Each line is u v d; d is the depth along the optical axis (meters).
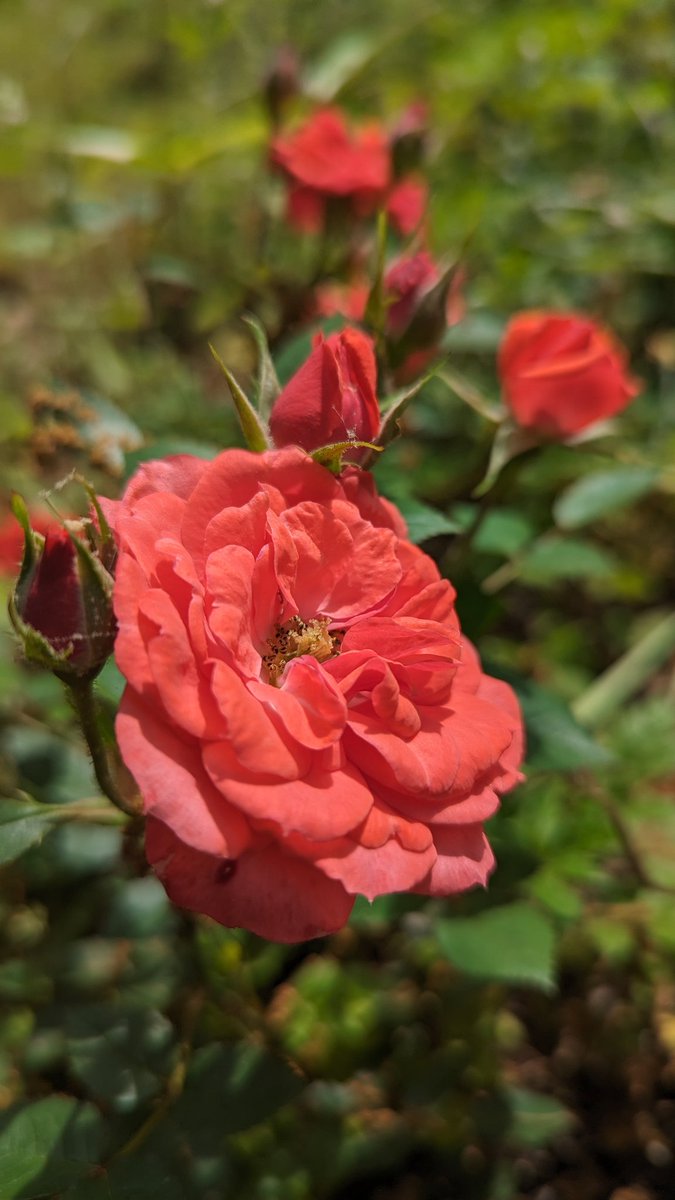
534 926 0.26
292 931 0.15
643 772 0.32
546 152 0.50
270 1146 0.27
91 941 0.30
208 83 0.54
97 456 0.27
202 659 0.15
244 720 0.15
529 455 0.26
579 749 0.25
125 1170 0.20
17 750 0.29
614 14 0.47
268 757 0.15
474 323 0.37
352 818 0.15
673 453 0.40
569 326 0.24
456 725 0.17
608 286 0.47
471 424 0.40
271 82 0.35
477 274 0.44
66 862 0.29
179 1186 0.20
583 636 0.44
